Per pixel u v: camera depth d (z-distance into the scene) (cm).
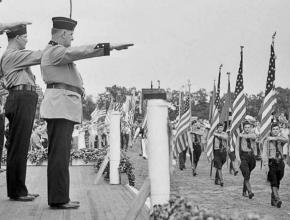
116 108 3272
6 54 833
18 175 836
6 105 833
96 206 812
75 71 767
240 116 2281
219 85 2503
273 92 1894
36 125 2831
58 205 767
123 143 4050
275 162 1396
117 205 828
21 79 829
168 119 554
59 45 750
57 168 754
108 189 1117
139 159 3219
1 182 1153
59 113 743
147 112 554
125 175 1266
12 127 832
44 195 923
